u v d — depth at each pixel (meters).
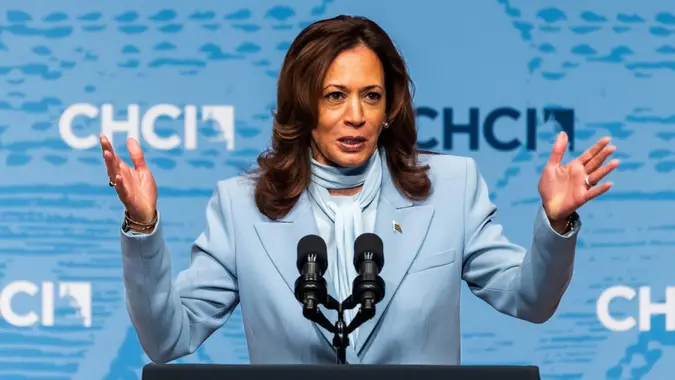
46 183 14.07
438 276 8.80
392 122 9.09
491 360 14.10
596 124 14.09
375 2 14.06
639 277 14.15
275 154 9.10
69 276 14.08
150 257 8.13
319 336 8.60
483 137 14.00
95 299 14.09
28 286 14.06
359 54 8.55
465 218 9.09
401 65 8.92
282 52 14.09
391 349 8.63
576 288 14.12
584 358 14.14
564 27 14.10
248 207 9.12
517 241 14.00
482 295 9.12
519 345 14.13
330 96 8.54
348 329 7.41
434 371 6.57
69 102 14.05
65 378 14.07
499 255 8.99
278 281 8.76
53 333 14.07
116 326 14.10
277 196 8.97
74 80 14.04
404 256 8.80
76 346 14.08
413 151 9.27
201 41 14.05
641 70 14.14
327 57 8.48
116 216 14.12
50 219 14.06
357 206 8.95
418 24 14.05
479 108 14.02
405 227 8.96
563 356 14.14
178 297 8.64
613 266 14.11
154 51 14.03
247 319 8.88
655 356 14.15
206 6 14.06
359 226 8.87
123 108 14.02
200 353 14.04
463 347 14.09
